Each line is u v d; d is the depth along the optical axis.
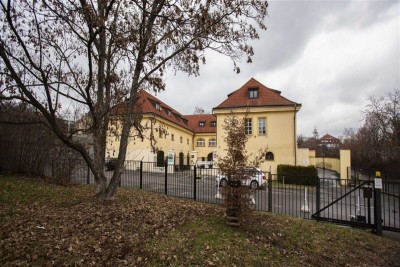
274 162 24.17
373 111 27.20
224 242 5.19
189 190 12.23
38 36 5.88
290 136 24.12
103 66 7.43
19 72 6.21
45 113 5.98
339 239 6.37
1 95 6.09
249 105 25.11
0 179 9.62
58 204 7.02
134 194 9.24
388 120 25.08
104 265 4.14
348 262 5.31
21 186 8.89
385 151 25.00
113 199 7.36
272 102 25.05
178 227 5.81
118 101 7.52
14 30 5.31
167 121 32.88
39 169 11.45
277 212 9.22
